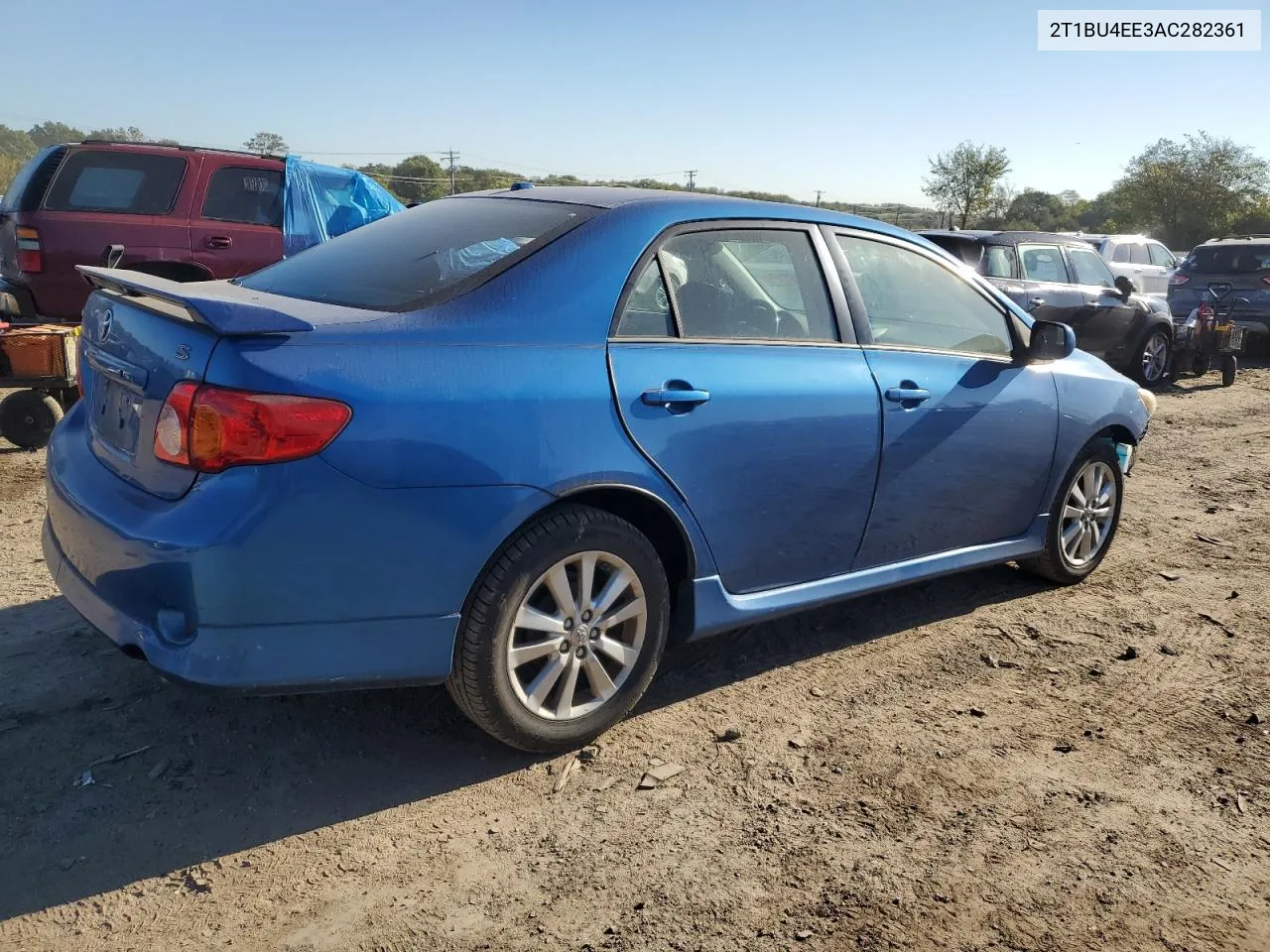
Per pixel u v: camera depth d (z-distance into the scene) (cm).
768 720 355
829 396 363
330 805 293
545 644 308
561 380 299
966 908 260
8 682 349
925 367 403
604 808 298
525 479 289
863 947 244
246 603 260
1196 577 532
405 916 250
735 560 351
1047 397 454
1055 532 482
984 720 363
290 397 258
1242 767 338
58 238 843
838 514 377
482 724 306
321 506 262
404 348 278
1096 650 431
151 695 346
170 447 265
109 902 249
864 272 397
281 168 955
